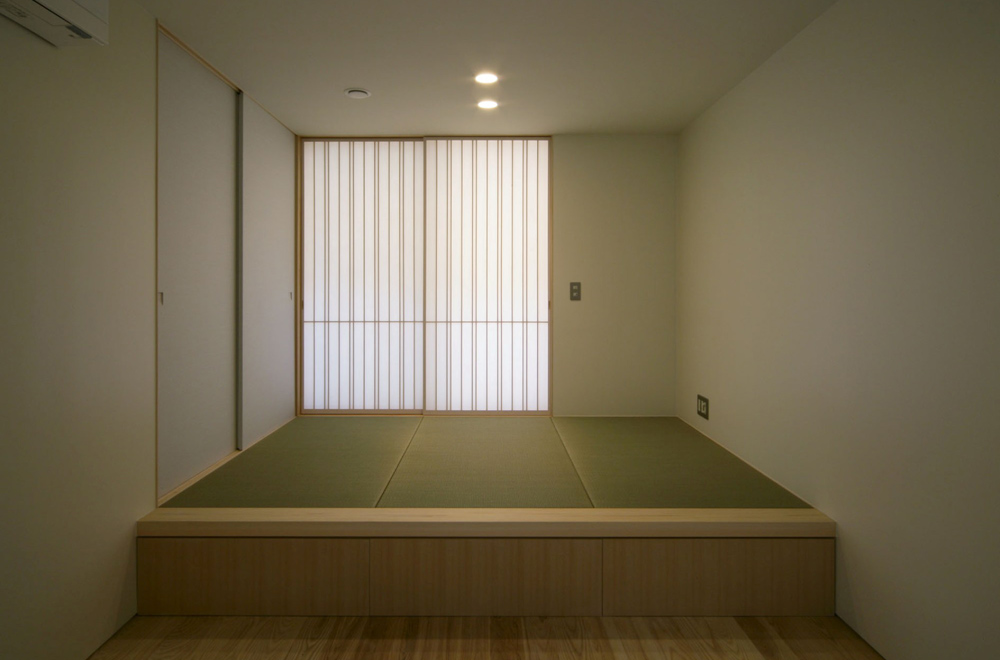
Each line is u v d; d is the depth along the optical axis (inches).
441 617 90.0
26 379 67.6
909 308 73.4
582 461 124.1
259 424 142.6
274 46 106.5
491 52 109.7
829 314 91.2
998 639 60.6
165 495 100.4
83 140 76.9
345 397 175.0
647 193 169.2
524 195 173.3
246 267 133.1
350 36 102.8
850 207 85.7
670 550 89.9
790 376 103.6
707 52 109.3
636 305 170.4
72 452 75.0
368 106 141.6
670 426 157.8
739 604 90.0
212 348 118.6
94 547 79.4
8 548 65.2
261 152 141.6
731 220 129.5
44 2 60.7
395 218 173.0
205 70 114.3
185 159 106.7
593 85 127.5
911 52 72.9
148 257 92.1
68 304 74.2
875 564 80.1
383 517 90.8
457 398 175.0
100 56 80.3
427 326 174.1
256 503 97.0
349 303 173.9
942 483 68.0
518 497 100.9
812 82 96.2
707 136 143.8
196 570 89.6
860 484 83.4
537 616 90.2
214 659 78.7
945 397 67.6
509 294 174.6
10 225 65.2
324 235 173.2
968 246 64.3
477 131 164.2
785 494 102.5
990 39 61.4
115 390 83.9
